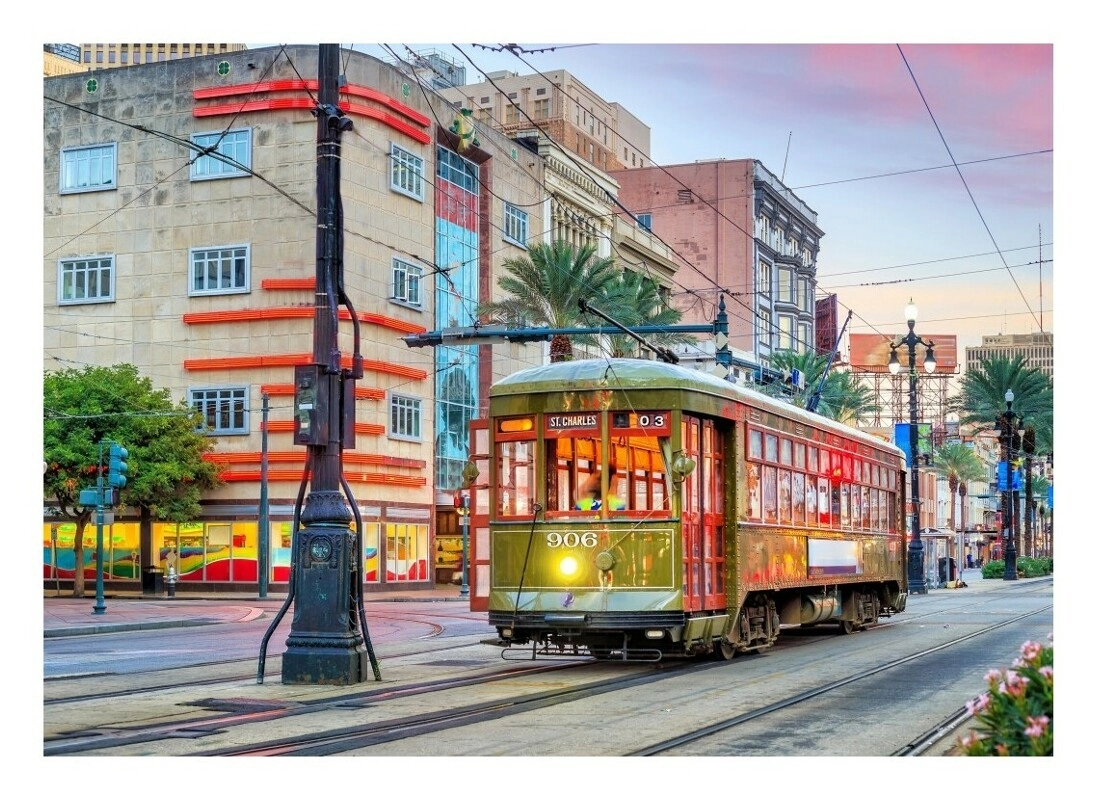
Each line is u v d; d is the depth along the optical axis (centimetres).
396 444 5441
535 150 6781
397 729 1198
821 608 2400
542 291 4500
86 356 5384
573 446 1777
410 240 5559
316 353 1633
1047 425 6931
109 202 5372
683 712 1324
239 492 5144
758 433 2041
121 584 5300
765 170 9550
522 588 1772
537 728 1204
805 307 10394
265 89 5134
